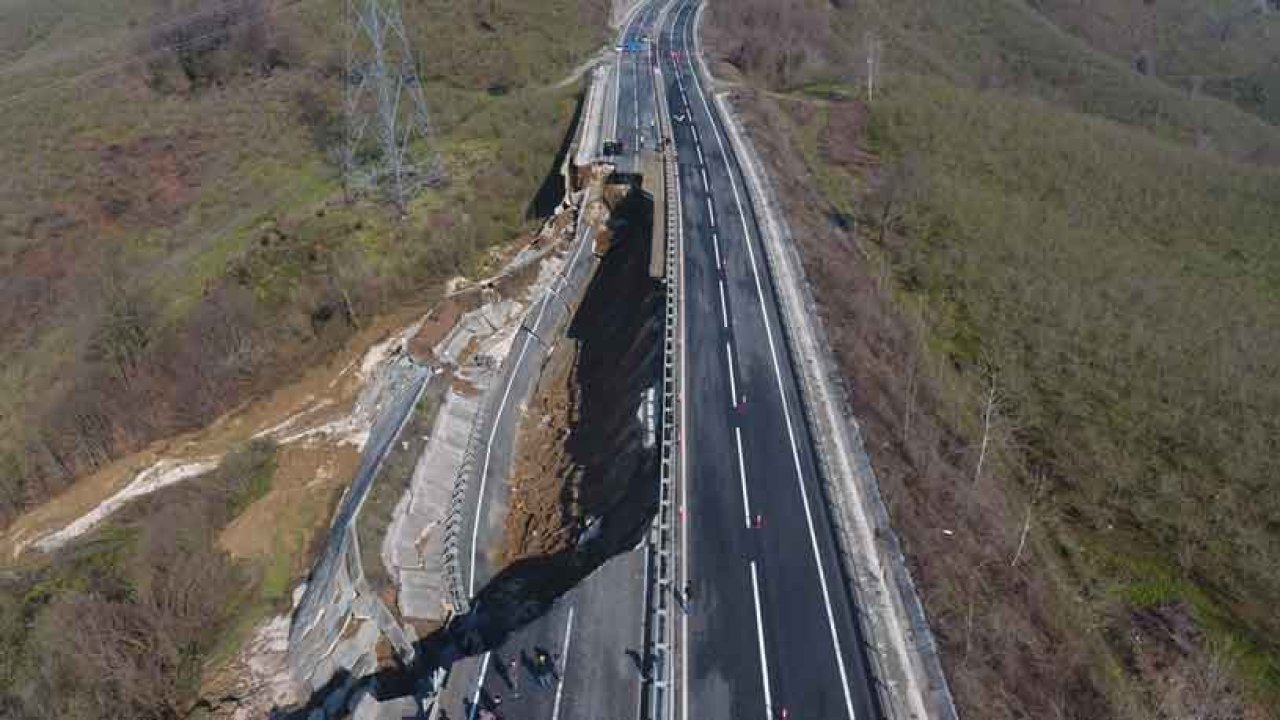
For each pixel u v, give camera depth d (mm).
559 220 61719
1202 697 24922
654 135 67875
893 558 28125
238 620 35781
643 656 25719
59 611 32000
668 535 29266
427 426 42312
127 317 49500
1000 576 28672
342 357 51812
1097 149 69188
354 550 34406
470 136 77188
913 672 24391
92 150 69188
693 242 50562
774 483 32125
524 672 25562
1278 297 51188
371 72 71625
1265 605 28812
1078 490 34500
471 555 36312
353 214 62625
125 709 29734
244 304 50844
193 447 46062
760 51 92750
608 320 51969
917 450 33531
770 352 40281
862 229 56719
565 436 43969
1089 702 24266
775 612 26609
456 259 60062
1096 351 43188
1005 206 60375
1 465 44375
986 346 44500
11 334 53500
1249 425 36906
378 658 31000
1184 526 32156
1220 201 62469
